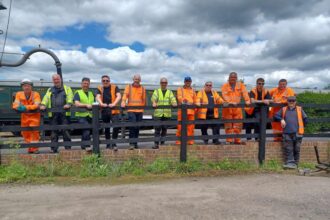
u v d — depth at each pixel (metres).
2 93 19.70
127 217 5.28
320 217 5.31
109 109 8.90
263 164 9.30
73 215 5.36
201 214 5.42
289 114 9.27
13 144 8.36
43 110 8.58
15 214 5.41
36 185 7.36
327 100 20.75
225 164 8.93
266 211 5.57
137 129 9.34
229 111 9.85
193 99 9.91
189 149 9.11
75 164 8.53
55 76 8.98
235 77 9.81
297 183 7.45
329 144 9.95
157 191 6.80
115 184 7.44
